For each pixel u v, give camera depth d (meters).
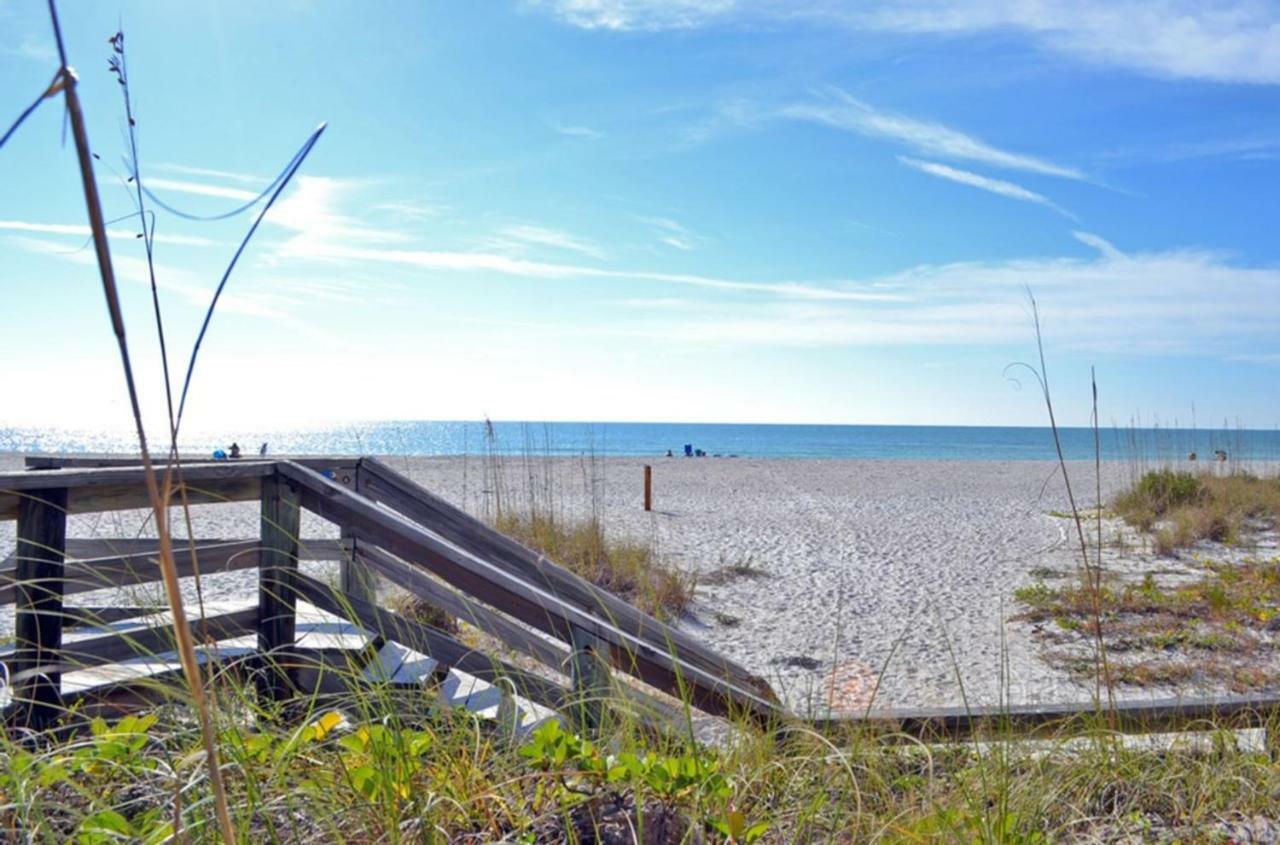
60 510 3.05
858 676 6.45
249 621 3.69
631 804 2.30
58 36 0.99
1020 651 7.25
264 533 3.78
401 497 4.99
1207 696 4.08
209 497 3.53
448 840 2.14
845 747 3.06
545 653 3.67
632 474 27.66
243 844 1.96
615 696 3.15
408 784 2.23
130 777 2.28
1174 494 16.16
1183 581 10.17
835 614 8.63
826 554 12.30
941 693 5.98
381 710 2.73
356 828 2.18
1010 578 10.55
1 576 3.01
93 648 3.28
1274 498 16.20
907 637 7.75
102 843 1.89
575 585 4.74
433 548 3.74
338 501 3.77
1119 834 2.78
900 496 21.59
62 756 2.26
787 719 3.28
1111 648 7.32
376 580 5.00
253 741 2.29
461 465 27.38
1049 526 15.59
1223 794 3.06
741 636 7.77
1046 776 3.01
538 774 2.33
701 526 15.23
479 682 4.12
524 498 13.05
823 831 2.52
